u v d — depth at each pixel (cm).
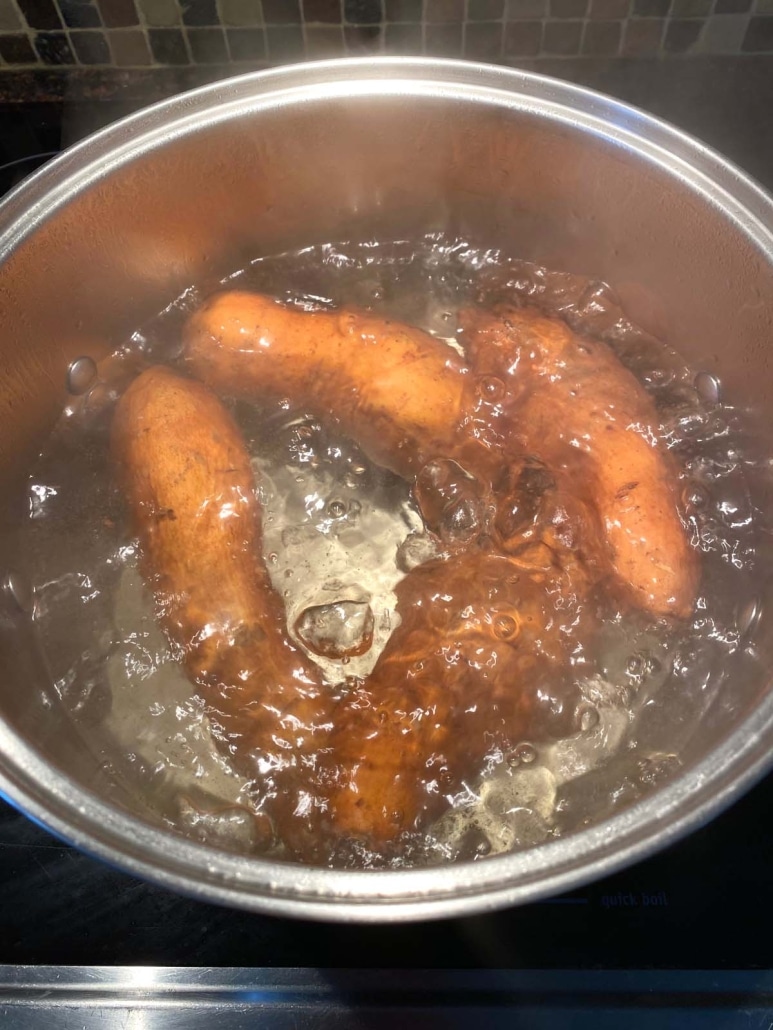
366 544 29
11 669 26
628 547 26
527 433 28
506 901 16
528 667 24
